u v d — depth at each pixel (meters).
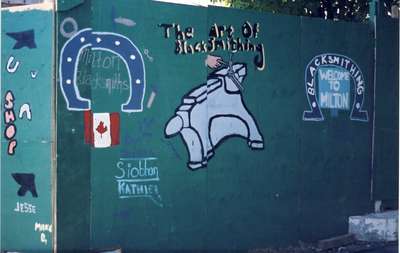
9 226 8.16
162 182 8.56
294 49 9.82
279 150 9.67
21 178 8.04
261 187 9.49
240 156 9.28
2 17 8.19
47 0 7.80
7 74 8.17
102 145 8.06
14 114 8.11
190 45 8.80
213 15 9.02
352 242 10.28
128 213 8.27
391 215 10.59
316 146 10.08
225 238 9.14
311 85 10.00
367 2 11.50
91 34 7.97
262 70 9.48
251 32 9.38
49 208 7.78
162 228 8.56
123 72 8.22
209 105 8.98
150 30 8.44
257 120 9.44
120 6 8.19
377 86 10.79
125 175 8.24
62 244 7.78
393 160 11.03
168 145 8.61
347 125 10.45
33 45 7.93
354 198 10.55
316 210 10.09
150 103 8.44
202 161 8.91
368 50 10.69
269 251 9.57
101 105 8.05
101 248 8.05
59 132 7.76
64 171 7.79
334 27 10.27
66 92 7.80
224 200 9.12
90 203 7.98
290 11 11.10
